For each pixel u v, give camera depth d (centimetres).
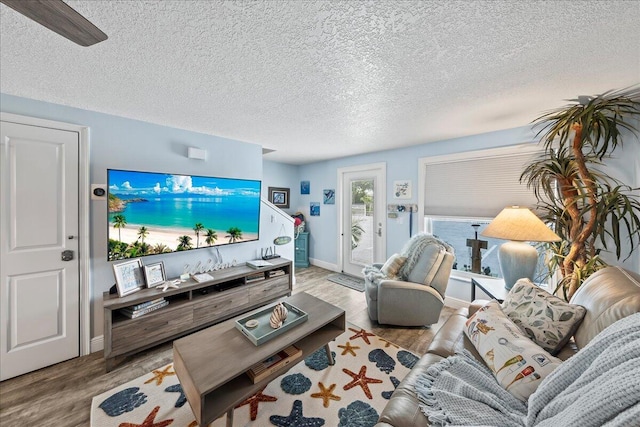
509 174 270
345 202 450
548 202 248
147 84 171
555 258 216
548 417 86
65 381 179
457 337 155
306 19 110
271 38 124
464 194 303
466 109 215
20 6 76
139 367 194
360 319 278
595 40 124
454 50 133
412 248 281
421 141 323
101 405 156
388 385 175
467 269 311
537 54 136
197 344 151
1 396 166
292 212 527
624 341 83
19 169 186
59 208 201
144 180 231
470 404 102
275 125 259
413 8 103
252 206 314
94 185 217
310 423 145
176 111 220
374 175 403
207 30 118
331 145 346
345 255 452
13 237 184
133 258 225
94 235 218
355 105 207
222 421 146
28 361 188
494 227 219
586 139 192
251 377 142
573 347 133
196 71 155
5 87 174
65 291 203
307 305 209
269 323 176
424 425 97
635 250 195
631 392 66
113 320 198
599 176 199
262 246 348
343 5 102
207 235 275
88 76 160
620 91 180
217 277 258
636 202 179
